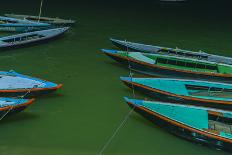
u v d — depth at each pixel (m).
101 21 37.06
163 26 36.75
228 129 16.58
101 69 24.08
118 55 23.91
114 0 47.81
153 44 30.59
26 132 16.20
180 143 16.17
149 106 17.27
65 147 15.35
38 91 18.56
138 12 42.28
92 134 16.42
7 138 15.70
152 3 47.59
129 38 31.83
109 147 15.59
